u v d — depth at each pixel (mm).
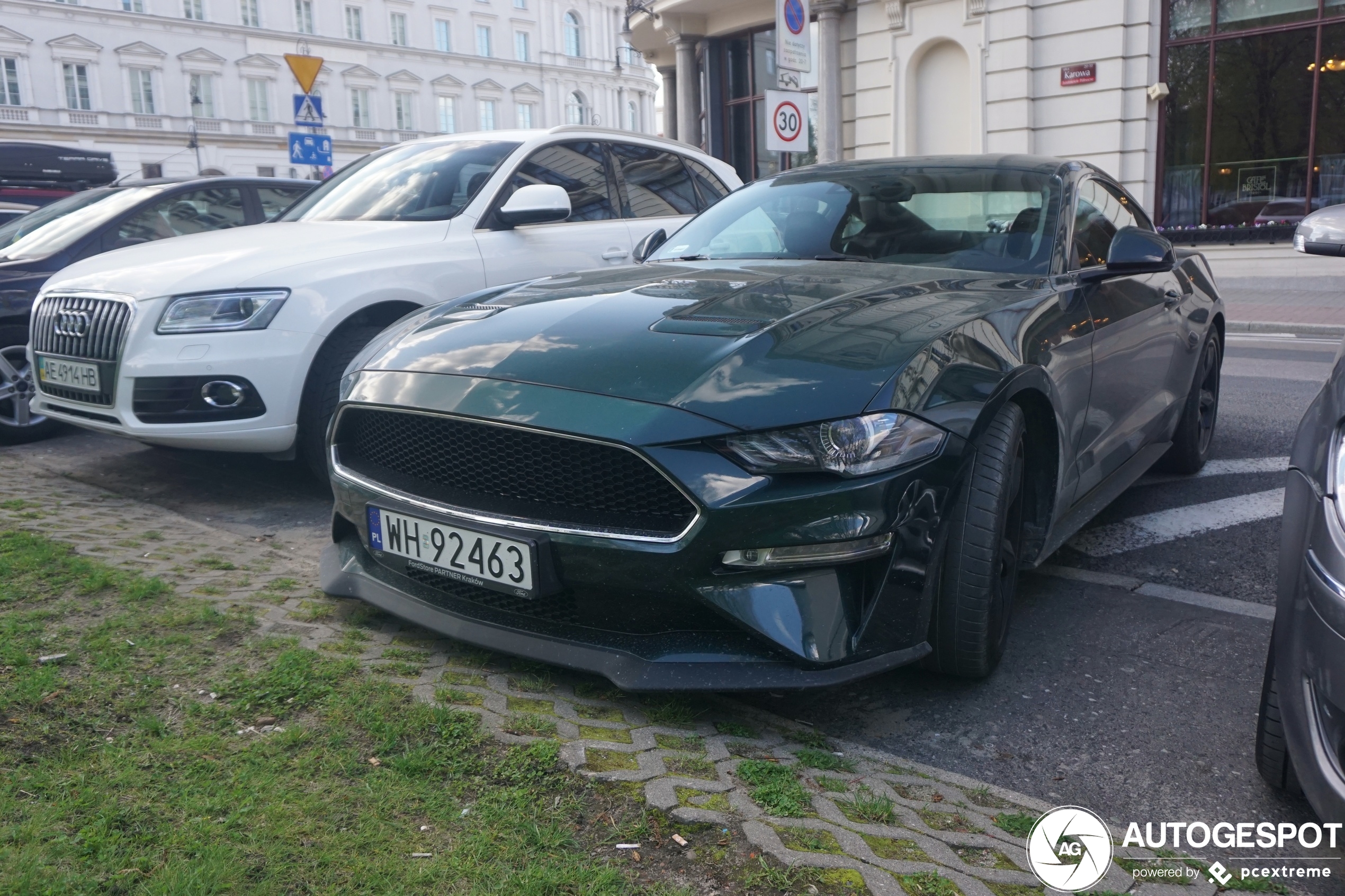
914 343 2441
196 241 4793
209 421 4090
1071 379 3012
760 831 1875
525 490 2432
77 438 5871
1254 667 2840
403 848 1789
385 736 2168
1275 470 5004
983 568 2516
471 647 2723
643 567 2242
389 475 2734
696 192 6309
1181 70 13781
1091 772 2285
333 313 4258
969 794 2152
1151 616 3229
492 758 2107
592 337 2562
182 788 1940
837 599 2250
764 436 2195
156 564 3307
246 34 54875
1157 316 3951
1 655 2463
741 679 2223
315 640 2711
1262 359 8492
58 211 6789
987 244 3422
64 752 2045
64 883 1617
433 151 5586
